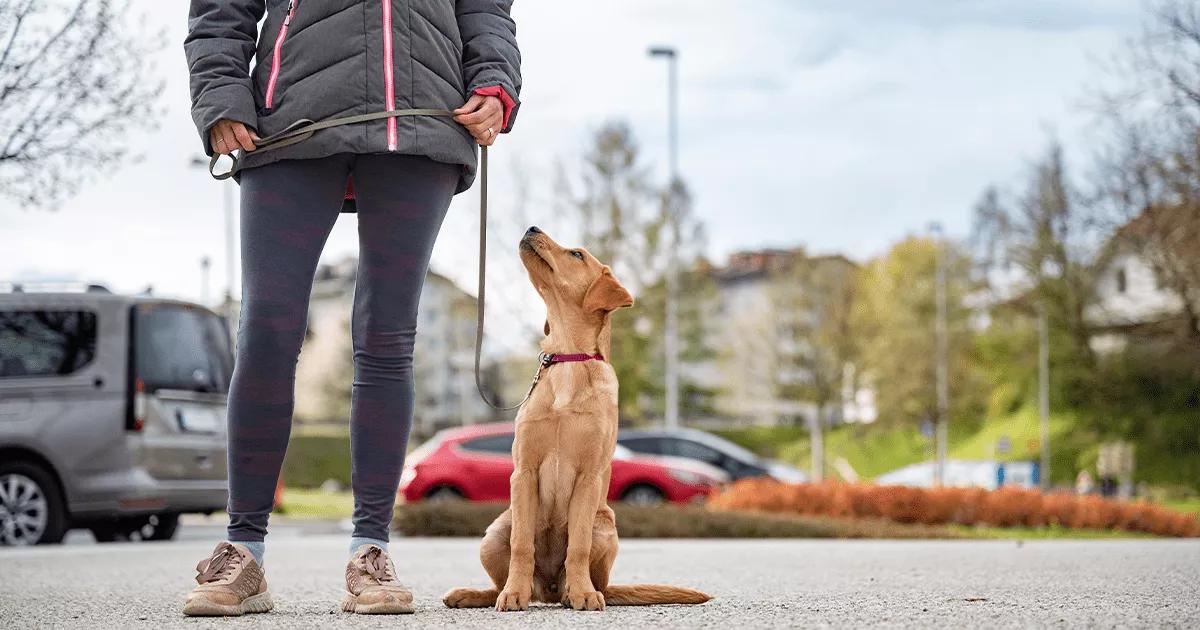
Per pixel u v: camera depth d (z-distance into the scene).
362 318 3.72
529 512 3.75
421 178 3.68
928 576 5.27
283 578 5.67
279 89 3.57
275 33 3.62
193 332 10.89
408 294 3.71
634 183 37.16
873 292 51.38
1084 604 3.71
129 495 10.04
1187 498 37.12
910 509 13.54
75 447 9.98
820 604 3.77
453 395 75.81
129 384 10.19
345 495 28.11
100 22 8.38
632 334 38.59
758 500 14.30
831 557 7.20
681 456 18.66
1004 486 14.24
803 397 50.38
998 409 53.25
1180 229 23.30
